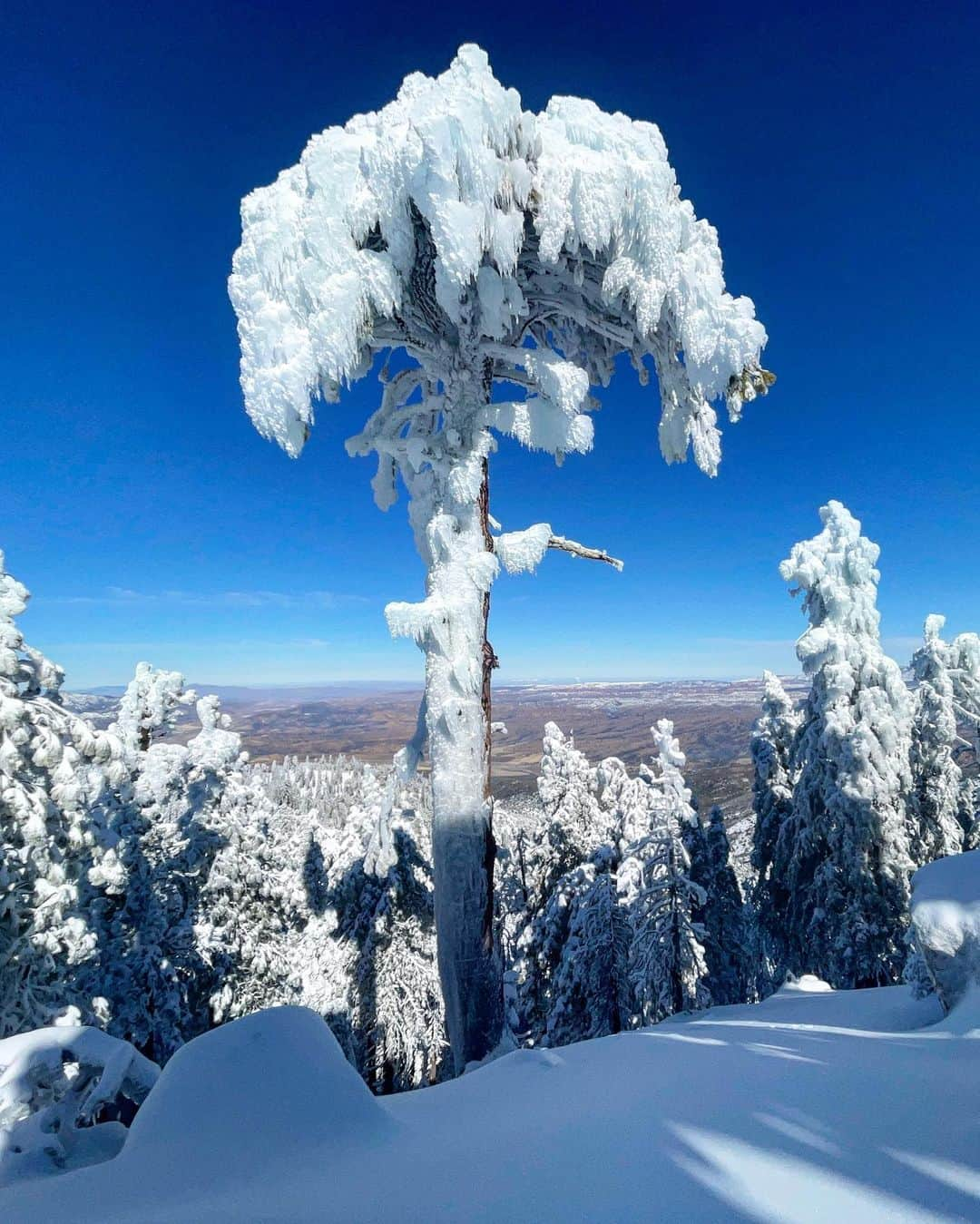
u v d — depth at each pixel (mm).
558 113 6902
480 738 6961
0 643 9555
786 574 19781
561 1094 3283
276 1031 3111
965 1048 3281
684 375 7387
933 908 4699
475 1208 1890
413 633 7031
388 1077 19641
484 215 6215
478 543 7355
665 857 15945
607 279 6914
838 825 17078
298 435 6555
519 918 23406
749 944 22328
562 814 23719
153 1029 14375
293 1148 2547
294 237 6363
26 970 9250
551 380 6938
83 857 10805
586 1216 1779
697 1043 4250
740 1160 2084
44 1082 3236
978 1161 1904
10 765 9125
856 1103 2527
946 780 21422
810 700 19375
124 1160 2467
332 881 22656
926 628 22453
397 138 6281
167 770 16672
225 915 17031
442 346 7609
